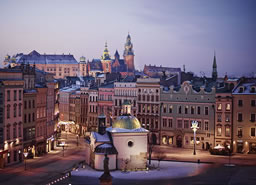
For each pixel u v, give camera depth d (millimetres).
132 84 125812
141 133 80938
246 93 100062
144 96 121125
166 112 115250
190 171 76875
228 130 102750
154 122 118250
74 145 121688
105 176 43594
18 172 77750
